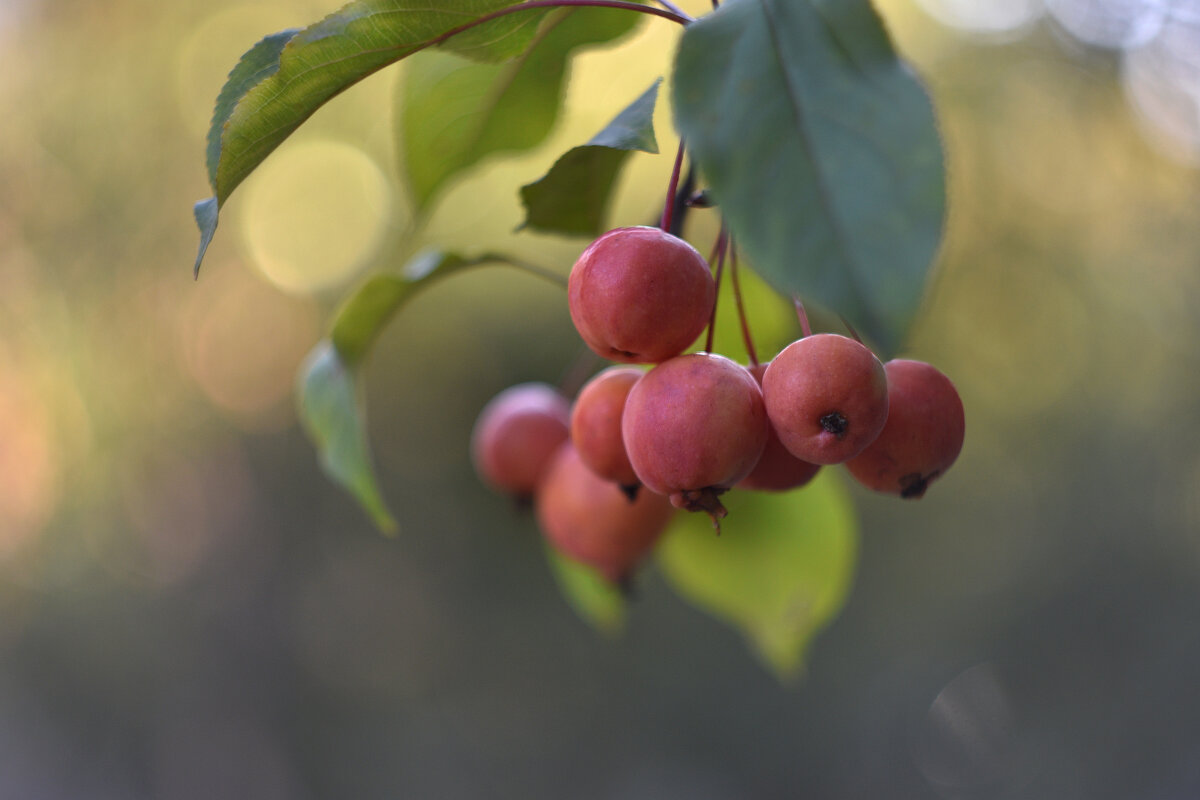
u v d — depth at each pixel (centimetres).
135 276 657
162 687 624
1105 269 634
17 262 641
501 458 191
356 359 165
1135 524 622
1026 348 627
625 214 528
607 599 212
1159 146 617
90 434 650
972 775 572
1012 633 604
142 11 670
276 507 648
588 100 538
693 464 102
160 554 648
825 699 597
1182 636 593
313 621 628
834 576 200
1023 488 631
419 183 180
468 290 581
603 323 104
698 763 589
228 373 663
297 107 111
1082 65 616
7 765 595
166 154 666
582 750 596
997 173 620
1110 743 570
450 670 614
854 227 75
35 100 655
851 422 100
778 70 81
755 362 125
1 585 635
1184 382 634
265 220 663
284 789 606
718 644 607
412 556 618
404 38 112
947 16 613
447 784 592
